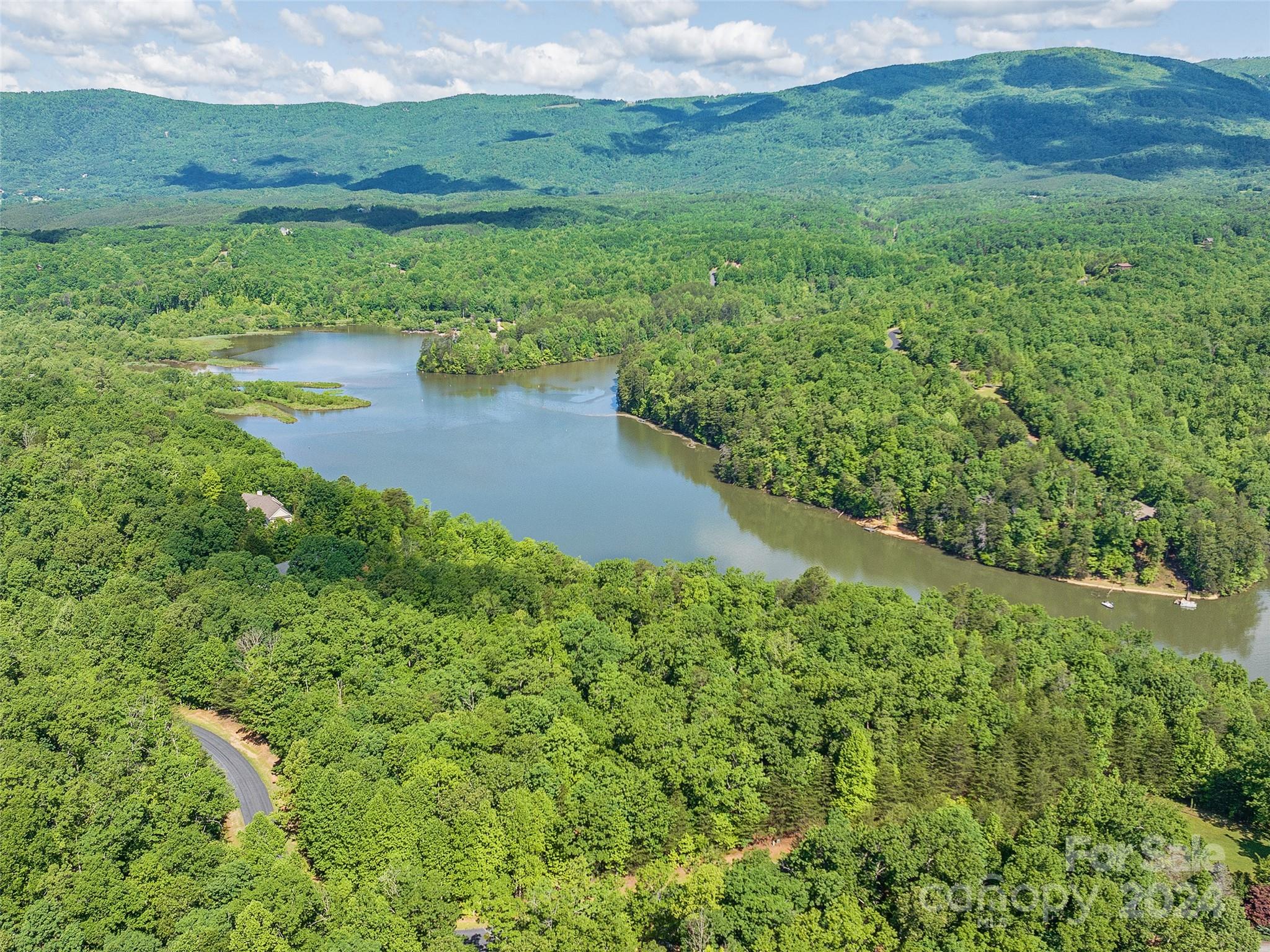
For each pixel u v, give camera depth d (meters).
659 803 122.62
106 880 110.56
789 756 132.75
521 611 179.00
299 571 196.88
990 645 167.25
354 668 156.38
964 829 115.31
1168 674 157.12
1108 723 145.50
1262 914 110.88
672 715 140.38
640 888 112.31
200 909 107.81
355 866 115.81
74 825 120.31
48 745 137.12
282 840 121.94
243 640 163.12
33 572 194.50
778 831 127.25
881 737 135.88
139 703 144.12
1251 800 131.88
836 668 155.00
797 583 196.88
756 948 103.62
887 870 112.31
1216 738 142.62
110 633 165.50
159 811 121.81
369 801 119.25
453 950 101.25
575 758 132.88
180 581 187.62
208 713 158.38
